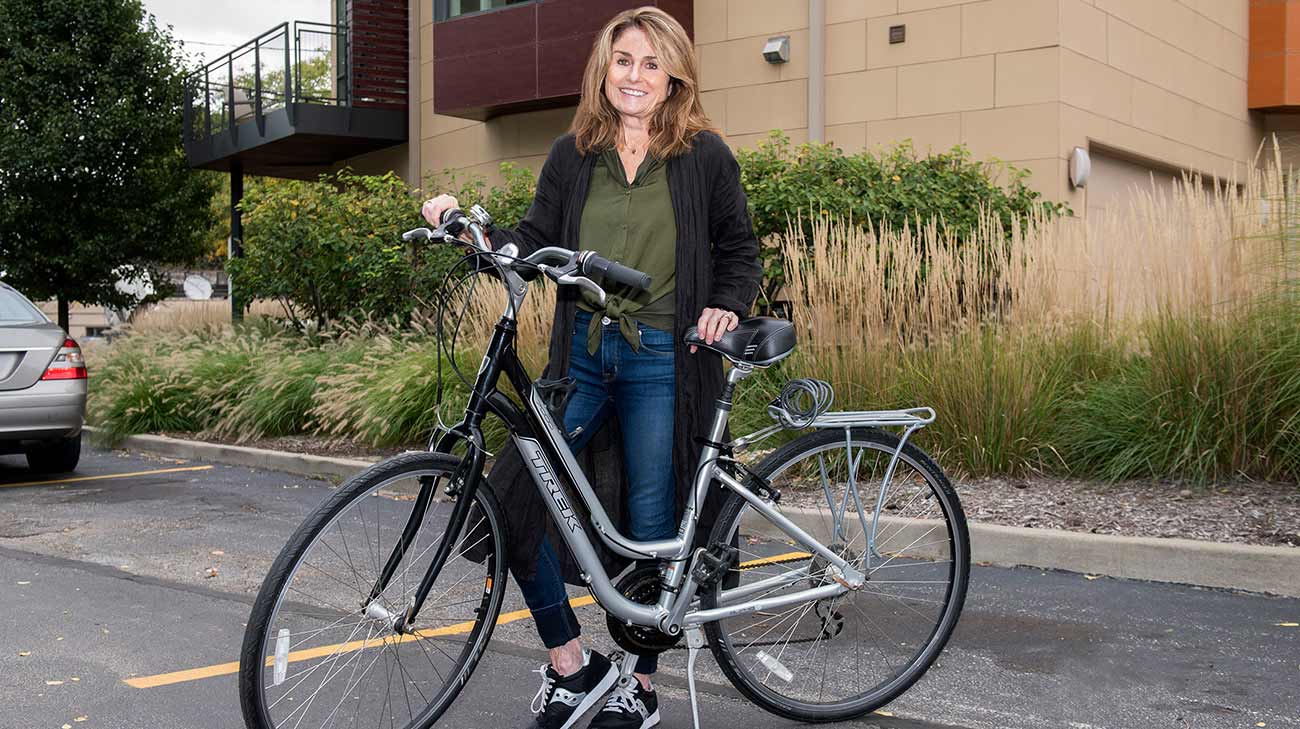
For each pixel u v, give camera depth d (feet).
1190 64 45.78
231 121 59.62
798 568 10.60
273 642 8.55
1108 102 39.09
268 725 8.55
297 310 43.86
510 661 13.20
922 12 38.32
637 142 10.15
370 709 9.22
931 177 30.48
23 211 63.57
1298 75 50.29
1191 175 45.85
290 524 21.67
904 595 11.11
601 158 10.18
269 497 24.85
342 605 8.89
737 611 10.14
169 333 47.19
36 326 26.99
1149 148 42.29
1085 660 12.80
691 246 9.91
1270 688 11.78
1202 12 46.78
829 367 22.66
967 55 37.52
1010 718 11.10
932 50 38.19
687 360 9.92
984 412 21.26
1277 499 18.29
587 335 9.95
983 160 35.63
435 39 49.80
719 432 10.03
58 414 26.61
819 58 40.06
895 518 11.04
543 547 10.01
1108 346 23.02
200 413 33.99
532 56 45.96
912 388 21.99
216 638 14.17
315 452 29.40
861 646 11.04
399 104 57.21
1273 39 50.70
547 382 9.65
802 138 40.91
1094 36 38.04
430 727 9.66
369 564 9.00
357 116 56.08
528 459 9.57
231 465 30.22
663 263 9.93
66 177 64.34
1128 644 13.34
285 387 32.53
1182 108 45.14
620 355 9.92
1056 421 21.49
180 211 68.28
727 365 17.03
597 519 9.70
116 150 65.67
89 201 65.57
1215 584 15.81
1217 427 19.61
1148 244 22.75
